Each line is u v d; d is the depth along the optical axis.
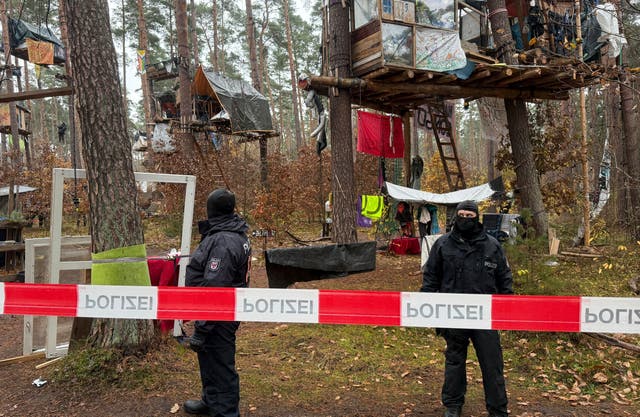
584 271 9.42
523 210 7.95
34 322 5.15
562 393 4.52
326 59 9.95
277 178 13.51
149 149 20.70
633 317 3.36
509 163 13.05
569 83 10.22
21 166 18.94
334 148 9.11
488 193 11.12
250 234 13.77
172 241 13.69
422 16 8.86
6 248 7.99
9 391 4.03
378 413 3.86
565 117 12.66
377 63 8.59
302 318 3.43
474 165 45.34
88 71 4.26
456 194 11.28
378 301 3.49
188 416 3.62
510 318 3.42
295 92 29.92
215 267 3.19
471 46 10.19
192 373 4.36
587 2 10.77
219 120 17.20
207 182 14.62
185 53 16.88
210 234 3.36
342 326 6.23
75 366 4.14
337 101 9.08
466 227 3.59
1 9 17.02
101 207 4.32
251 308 3.34
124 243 4.35
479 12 11.22
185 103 16.77
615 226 12.02
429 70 8.88
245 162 16.67
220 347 3.31
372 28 8.66
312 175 19.64
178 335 5.07
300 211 19.08
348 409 3.92
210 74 16.78
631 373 4.93
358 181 19.19
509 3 11.68
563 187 12.51
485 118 13.61
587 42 10.92
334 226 9.08
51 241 4.48
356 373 4.80
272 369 4.79
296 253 6.83
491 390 3.54
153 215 18.16
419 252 12.12
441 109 12.55
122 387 4.00
